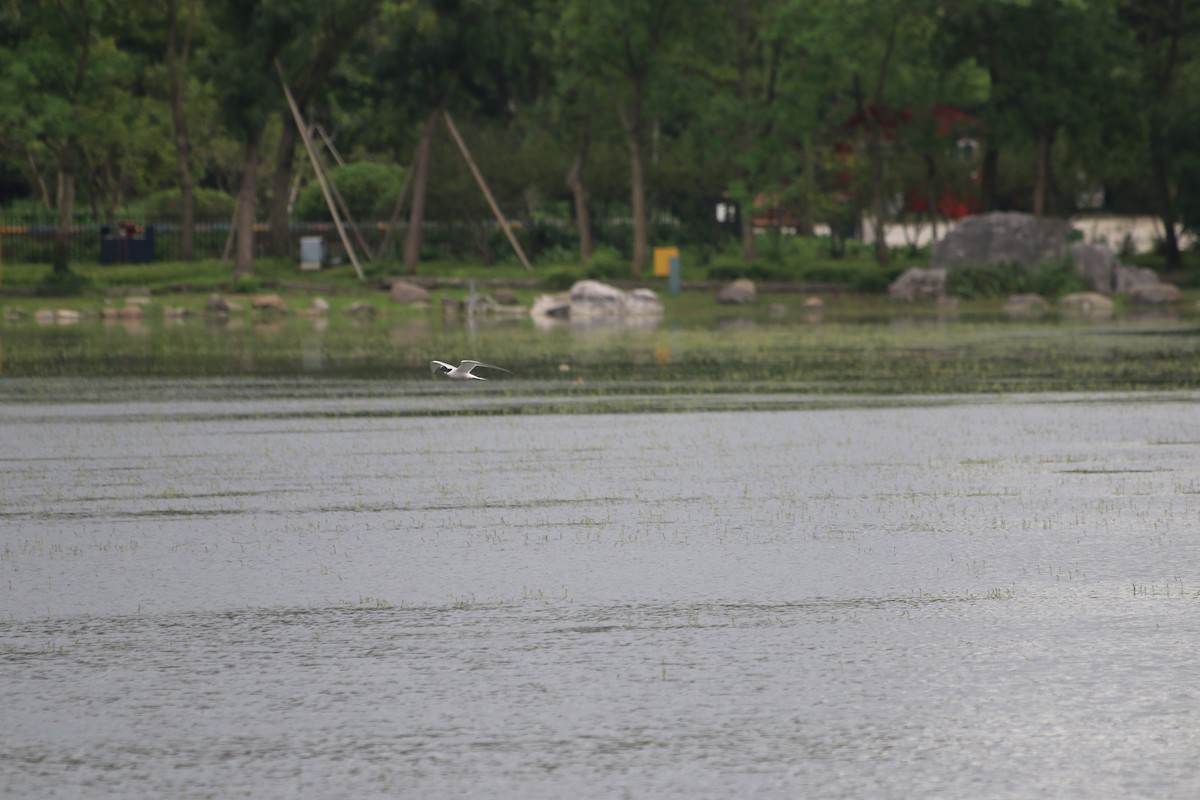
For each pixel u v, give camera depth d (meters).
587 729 35.47
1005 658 40.66
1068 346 144.12
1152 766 33.03
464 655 41.31
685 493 65.94
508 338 161.25
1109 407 95.69
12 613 46.28
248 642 42.84
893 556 53.00
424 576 50.50
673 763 33.38
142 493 66.94
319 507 63.31
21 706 37.56
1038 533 56.72
